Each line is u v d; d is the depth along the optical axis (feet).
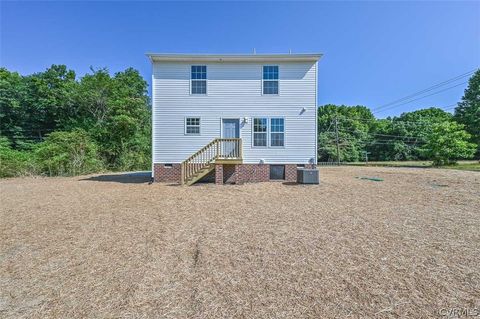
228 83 43.06
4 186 41.27
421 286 9.98
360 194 30.66
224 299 9.26
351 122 156.04
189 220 19.88
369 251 13.50
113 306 8.93
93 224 19.04
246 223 18.94
